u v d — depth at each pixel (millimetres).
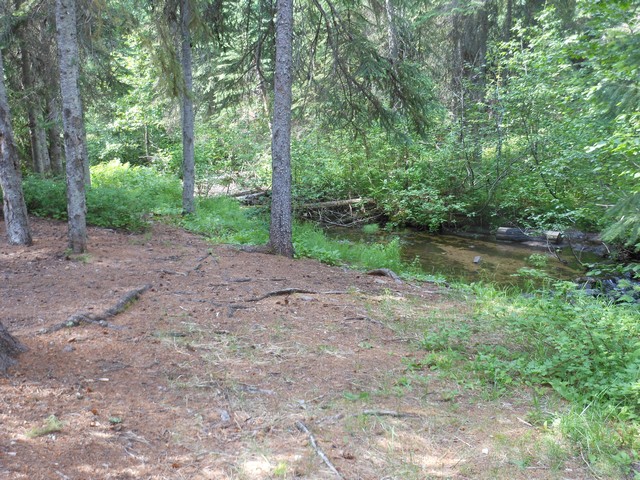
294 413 3955
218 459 3312
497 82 16516
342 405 4105
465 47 19891
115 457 3223
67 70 7945
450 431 3803
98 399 3895
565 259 13352
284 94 9664
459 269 12406
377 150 18375
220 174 19688
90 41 11477
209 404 4020
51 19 12273
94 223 11242
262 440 3561
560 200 14938
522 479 3232
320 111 12500
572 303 7191
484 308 7391
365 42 10758
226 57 18094
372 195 18719
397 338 5875
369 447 3541
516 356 5312
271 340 5445
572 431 3705
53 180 13438
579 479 3252
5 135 8508
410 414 4020
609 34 6516
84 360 4516
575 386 4613
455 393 4445
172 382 4312
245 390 4289
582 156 11164
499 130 16828
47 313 5512
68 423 3498
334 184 19172
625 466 3355
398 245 14445
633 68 6199
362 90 11156
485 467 3348
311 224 16984
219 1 12234
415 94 11414
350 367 4895
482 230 17219
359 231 17453
